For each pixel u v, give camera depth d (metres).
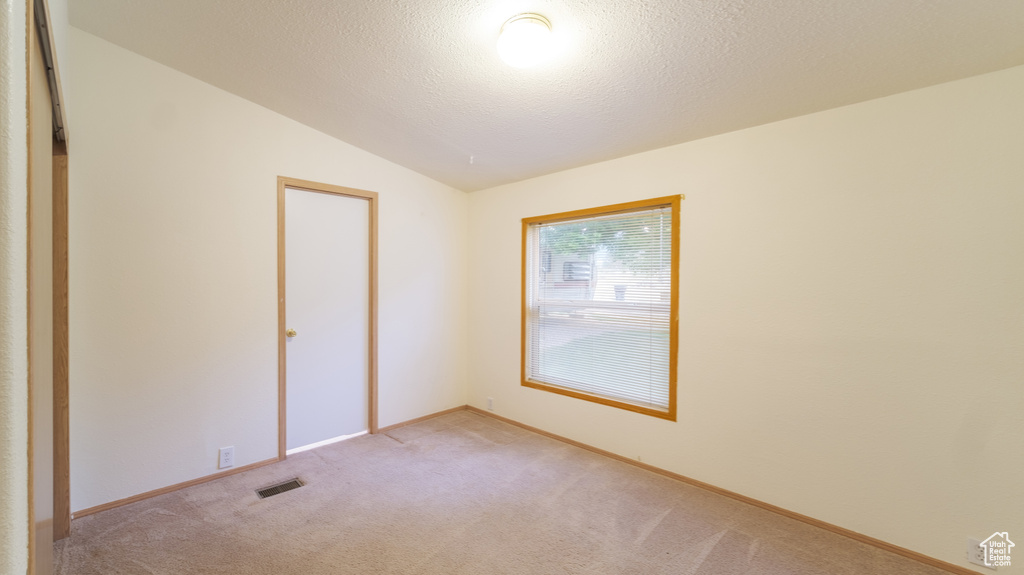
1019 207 1.75
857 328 2.13
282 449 3.01
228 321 2.76
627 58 1.92
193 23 2.05
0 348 0.48
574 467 2.95
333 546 2.06
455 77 2.23
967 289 1.86
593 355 3.26
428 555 2.00
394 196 3.64
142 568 1.88
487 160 3.32
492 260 4.01
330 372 3.31
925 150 1.95
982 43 1.63
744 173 2.49
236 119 2.77
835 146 2.19
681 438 2.75
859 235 2.12
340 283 3.34
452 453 3.17
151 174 2.46
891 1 1.46
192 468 2.63
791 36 1.69
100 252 2.31
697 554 2.02
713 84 2.07
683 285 2.74
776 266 2.38
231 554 1.99
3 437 0.49
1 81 0.47
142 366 2.45
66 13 1.79
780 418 2.37
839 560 1.97
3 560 0.49
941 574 1.88
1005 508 1.78
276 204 2.95
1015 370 1.76
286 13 1.88
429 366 3.95
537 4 1.65
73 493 2.26
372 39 1.99
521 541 2.11
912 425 1.99
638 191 2.96
